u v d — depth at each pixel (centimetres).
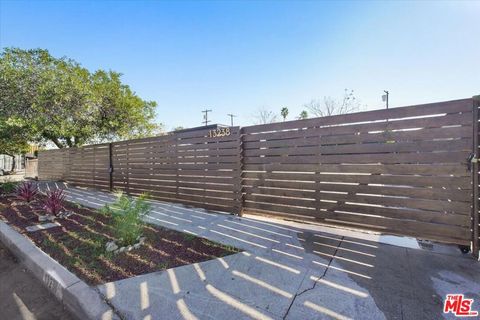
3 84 798
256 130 435
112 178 736
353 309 179
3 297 222
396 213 310
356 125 336
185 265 253
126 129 1109
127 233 300
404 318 168
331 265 251
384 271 236
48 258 269
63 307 206
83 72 1033
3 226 387
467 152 264
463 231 269
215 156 493
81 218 432
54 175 1021
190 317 174
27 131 847
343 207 349
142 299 194
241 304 188
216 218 438
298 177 388
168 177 585
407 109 299
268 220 420
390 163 312
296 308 183
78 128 959
